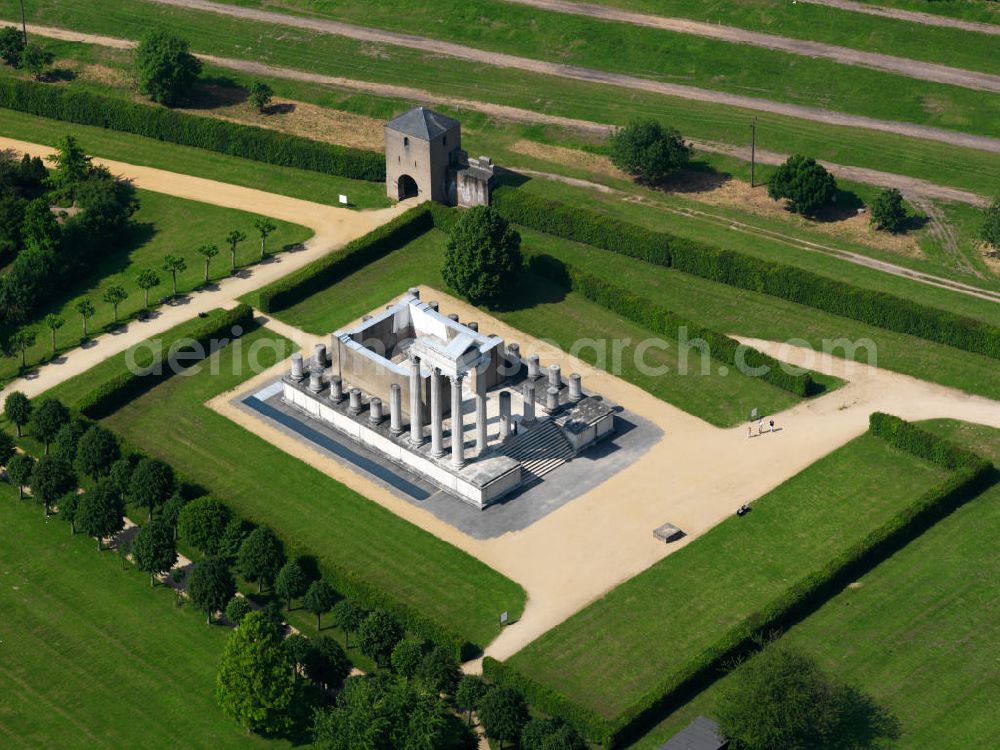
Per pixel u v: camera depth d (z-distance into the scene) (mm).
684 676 176250
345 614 184500
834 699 170750
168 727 177125
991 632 184875
